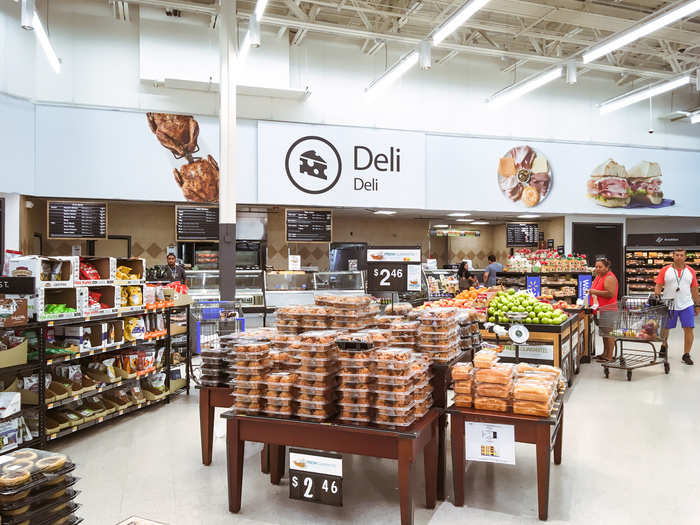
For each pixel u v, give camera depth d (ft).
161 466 12.44
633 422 15.76
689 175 44.16
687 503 10.43
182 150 32.19
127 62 31.32
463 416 10.32
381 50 36.83
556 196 41.09
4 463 6.94
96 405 15.17
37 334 13.07
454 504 10.47
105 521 9.72
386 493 11.08
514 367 11.04
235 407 10.28
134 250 34.99
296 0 28.99
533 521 9.75
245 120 33.86
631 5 31.78
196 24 31.86
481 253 50.49
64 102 29.91
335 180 35.50
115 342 15.90
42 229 32.58
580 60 35.81
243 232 36.65
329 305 11.65
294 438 9.74
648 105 43.65
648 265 48.19
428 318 10.78
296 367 10.16
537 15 28.86
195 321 26.32
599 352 28.45
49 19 29.84
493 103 36.55
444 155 38.37
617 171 42.45
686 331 24.47
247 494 11.00
